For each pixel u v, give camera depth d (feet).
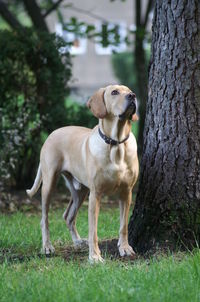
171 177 20.98
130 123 20.48
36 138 37.68
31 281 17.62
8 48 36.01
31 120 36.42
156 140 21.43
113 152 20.18
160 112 21.30
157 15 21.52
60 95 37.60
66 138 23.36
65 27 43.04
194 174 20.75
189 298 15.74
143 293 16.03
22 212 32.99
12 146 34.42
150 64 21.98
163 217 21.09
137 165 20.98
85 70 118.73
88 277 17.69
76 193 24.11
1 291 17.21
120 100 19.83
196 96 20.77
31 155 38.14
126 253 21.17
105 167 20.42
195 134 20.77
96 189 20.90
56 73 37.40
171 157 20.99
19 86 36.86
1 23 87.20
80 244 23.52
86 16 115.03
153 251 20.77
